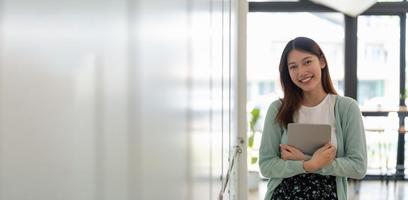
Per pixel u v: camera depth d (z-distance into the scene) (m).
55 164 0.28
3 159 0.23
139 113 0.48
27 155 0.25
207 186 1.23
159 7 0.56
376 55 5.82
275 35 5.90
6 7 0.23
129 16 0.43
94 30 0.34
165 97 0.61
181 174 0.76
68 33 0.30
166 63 0.61
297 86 1.74
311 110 1.72
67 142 0.30
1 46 0.23
